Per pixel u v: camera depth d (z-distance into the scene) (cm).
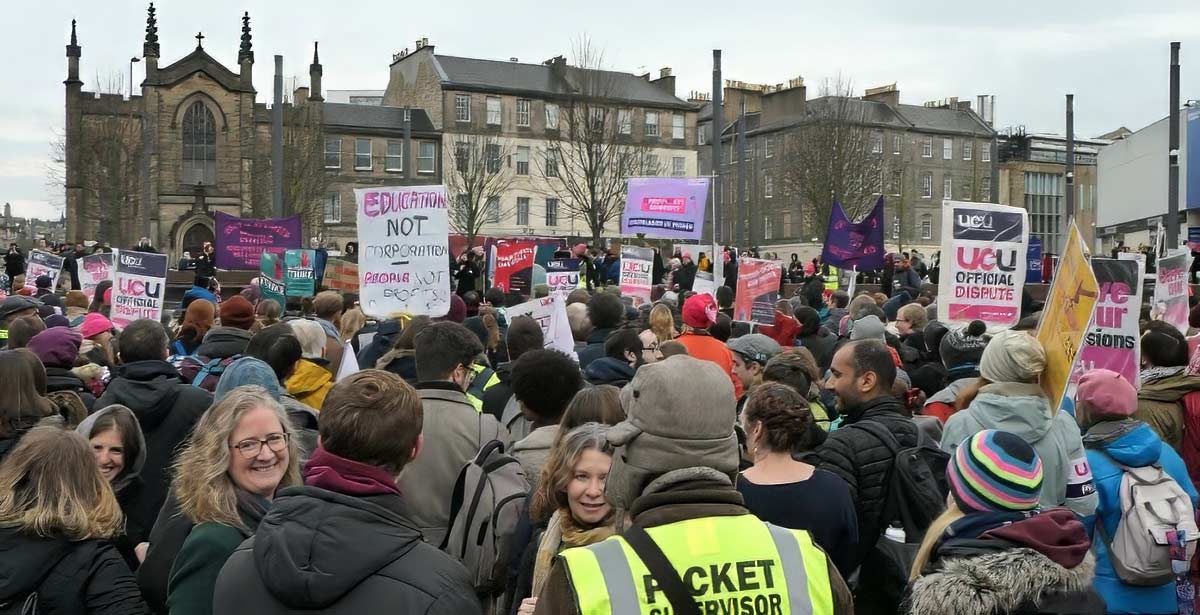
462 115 7194
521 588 433
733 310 1485
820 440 555
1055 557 337
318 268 2195
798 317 1117
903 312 1070
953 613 329
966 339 779
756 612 266
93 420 504
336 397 325
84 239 6750
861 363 543
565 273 1666
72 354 657
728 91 8462
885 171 7838
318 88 6831
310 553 296
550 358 534
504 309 1376
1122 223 4747
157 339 611
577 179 7212
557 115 7394
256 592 302
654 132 7600
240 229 2083
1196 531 512
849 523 452
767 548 275
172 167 6631
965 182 8500
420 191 973
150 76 6569
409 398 331
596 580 263
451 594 305
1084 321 497
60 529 389
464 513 456
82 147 6706
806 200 6412
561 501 414
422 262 975
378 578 300
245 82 6769
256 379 516
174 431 571
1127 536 516
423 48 7381
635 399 291
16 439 519
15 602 383
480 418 527
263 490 399
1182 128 4000
